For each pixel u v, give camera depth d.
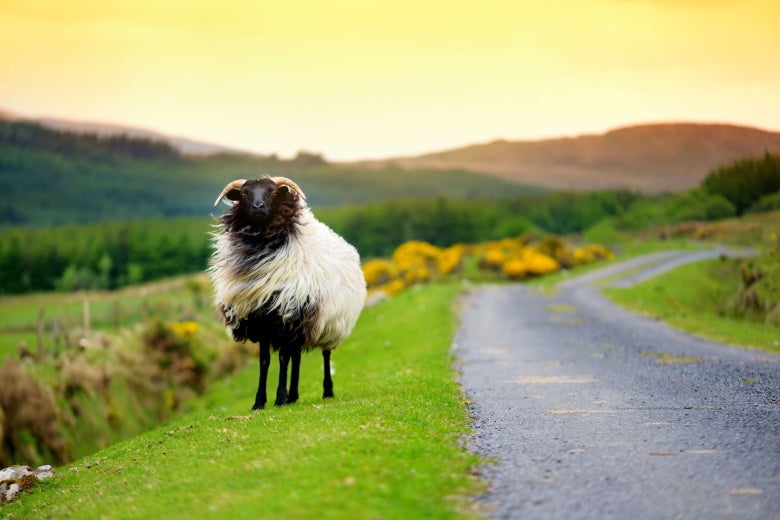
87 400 30.66
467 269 89.56
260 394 13.73
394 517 6.92
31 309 125.56
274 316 13.15
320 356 30.31
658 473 8.34
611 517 7.00
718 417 11.27
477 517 7.01
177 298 98.06
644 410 12.10
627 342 23.66
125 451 13.40
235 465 9.21
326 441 9.58
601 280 68.31
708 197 193.50
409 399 13.25
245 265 12.89
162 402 34.38
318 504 7.23
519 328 29.89
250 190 12.79
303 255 13.16
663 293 52.09
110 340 36.34
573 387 15.05
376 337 31.72
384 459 8.71
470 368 18.75
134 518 8.06
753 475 8.17
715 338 24.22
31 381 28.08
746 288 37.56
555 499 7.51
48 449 27.22
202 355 38.69
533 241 111.19
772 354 19.50
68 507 9.80
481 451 9.52
